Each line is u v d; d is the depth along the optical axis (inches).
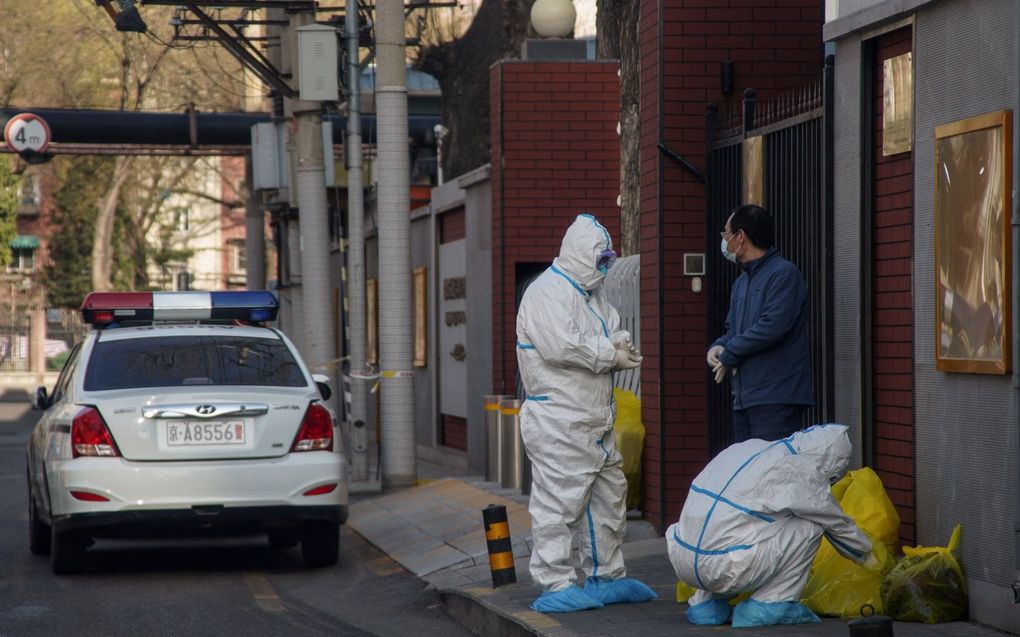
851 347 1075.9
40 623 1113.4
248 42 2348.7
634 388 1637.6
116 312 1505.9
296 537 1581.0
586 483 1005.2
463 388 2513.5
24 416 4697.3
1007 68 887.7
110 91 5374.0
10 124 3545.8
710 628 920.3
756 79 1381.6
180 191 7352.4
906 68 1007.6
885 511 991.0
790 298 1006.4
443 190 2637.8
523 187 2134.6
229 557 1505.9
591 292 1015.0
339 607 1204.5
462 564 1333.7
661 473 1380.4
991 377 903.7
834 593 956.6
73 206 7760.8
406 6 2459.4
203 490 1295.5
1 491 2224.4
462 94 3580.2
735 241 1032.2
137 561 1473.9
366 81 4239.7
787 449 915.4
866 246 1064.2
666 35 1375.5
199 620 1132.5
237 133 3777.1
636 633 911.0
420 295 2844.5
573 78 2135.8
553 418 998.4
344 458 1369.3
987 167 897.5
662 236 1376.7
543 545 1009.5
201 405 1304.1
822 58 1384.1
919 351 991.6
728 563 896.9
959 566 932.6
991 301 893.2
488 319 2293.3
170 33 4891.7
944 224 946.7
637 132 1898.4
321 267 2420.0
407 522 1678.2
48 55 5177.2
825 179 1116.5
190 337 1409.9
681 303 1378.0
